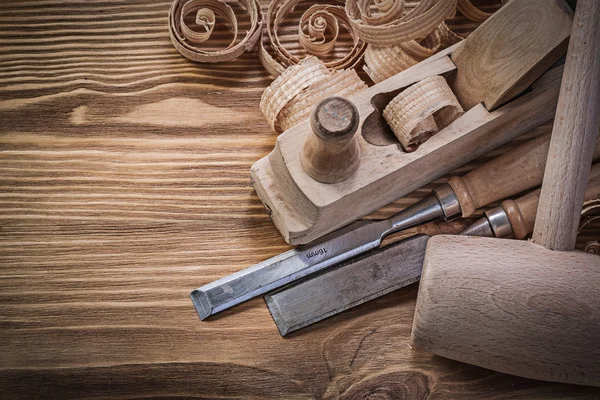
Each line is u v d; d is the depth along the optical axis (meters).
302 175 0.47
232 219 0.52
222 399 0.49
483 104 0.48
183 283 0.51
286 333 0.49
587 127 0.45
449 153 0.49
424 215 0.50
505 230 0.50
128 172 0.53
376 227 0.50
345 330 0.50
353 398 0.49
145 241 0.51
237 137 0.53
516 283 0.45
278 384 0.49
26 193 0.52
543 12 0.45
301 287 0.50
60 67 0.55
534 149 0.50
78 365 0.49
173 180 0.53
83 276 0.51
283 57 0.53
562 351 0.45
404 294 0.51
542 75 0.48
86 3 0.56
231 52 0.53
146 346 0.49
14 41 0.55
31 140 0.53
